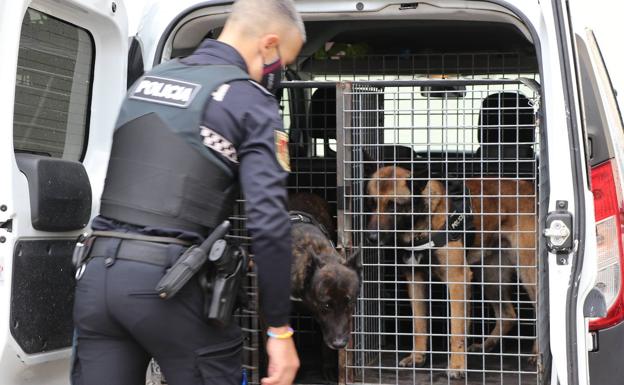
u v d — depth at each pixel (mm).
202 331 2289
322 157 4984
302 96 5129
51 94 2988
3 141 2592
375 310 4695
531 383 4195
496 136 4816
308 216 4387
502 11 3316
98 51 3230
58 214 2807
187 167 2277
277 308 2242
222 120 2283
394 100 4578
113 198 2346
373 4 3404
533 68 5246
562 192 2951
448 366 4348
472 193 4859
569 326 2895
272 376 2279
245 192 2234
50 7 2906
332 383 4219
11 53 2621
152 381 3389
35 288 2709
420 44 5270
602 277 3262
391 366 4566
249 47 2438
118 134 2395
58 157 3062
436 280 5059
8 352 2586
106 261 2281
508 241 4934
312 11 3428
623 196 3451
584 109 3271
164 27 3445
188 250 2248
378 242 4281
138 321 2250
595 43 4348
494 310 5219
